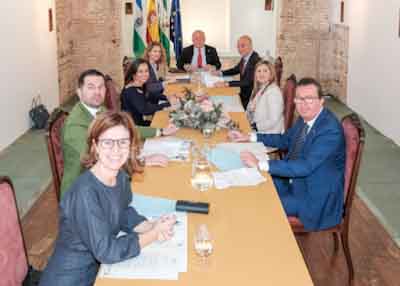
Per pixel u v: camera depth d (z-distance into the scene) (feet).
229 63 36.50
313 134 11.39
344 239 11.59
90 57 32.89
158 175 10.61
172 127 13.64
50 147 11.11
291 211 11.28
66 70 31.22
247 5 36.58
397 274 12.65
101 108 11.88
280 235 8.09
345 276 12.55
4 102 21.91
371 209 16.17
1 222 7.73
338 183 11.25
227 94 19.15
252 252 7.57
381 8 24.18
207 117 13.69
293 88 16.19
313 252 13.65
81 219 7.40
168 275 6.95
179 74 23.29
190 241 7.86
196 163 10.74
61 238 7.77
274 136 13.41
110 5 32.24
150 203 9.14
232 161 11.43
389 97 23.34
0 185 7.87
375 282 12.30
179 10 29.40
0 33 21.47
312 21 32.27
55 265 7.70
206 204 8.90
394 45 22.68
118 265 7.21
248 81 21.06
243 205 9.16
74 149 11.04
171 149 12.13
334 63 32.09
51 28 28.02
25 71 24.32
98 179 7.72
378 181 18.43
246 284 6.79
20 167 19.85
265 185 10.08
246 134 13.56
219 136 13.48
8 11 22.30
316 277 12.51
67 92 31.48
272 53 35.55
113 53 32.83
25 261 8.41
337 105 30.32
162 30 28.99
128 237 7.48
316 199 11.19
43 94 26.86
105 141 7.58
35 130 24.62
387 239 14.35
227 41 37.68
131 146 8.11
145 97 18.28
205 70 23.62
